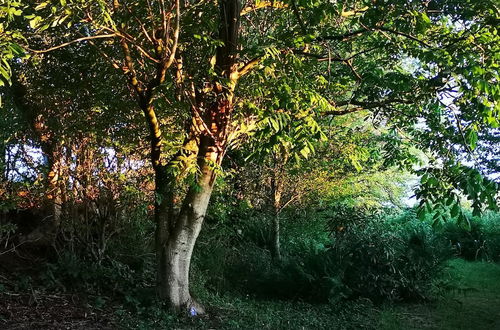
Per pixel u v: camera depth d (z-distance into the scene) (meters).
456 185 4.47
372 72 6.12
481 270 11.70
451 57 4.92
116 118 7.43
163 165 6.81
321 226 10.90
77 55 7.18
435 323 7.26
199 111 6.36
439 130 6.02
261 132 4.86
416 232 9.71
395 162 8.05
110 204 7.73
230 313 7.12
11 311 5.68
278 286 8.76
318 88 6.38
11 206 6.73
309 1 5.11
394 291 8.42
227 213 9.66
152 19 5.73
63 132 7.21
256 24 7.27
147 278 7.73
